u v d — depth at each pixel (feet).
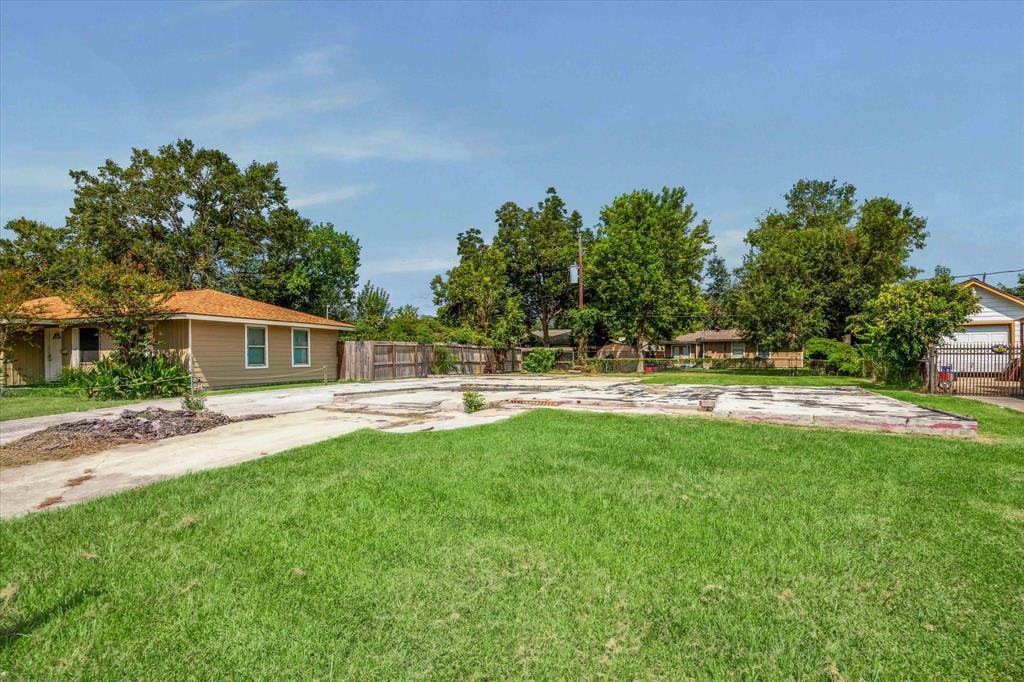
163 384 43.52
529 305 142.00
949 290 45.78
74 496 13.75
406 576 8.85
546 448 17.87
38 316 49.90
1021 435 21.03
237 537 10.47
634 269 86.07
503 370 96.78
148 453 18.98
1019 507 11.80
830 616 7.51
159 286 44.83
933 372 41.39
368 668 6.53
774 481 13.80
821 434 20.47
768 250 92.32
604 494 12.79
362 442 19.35
